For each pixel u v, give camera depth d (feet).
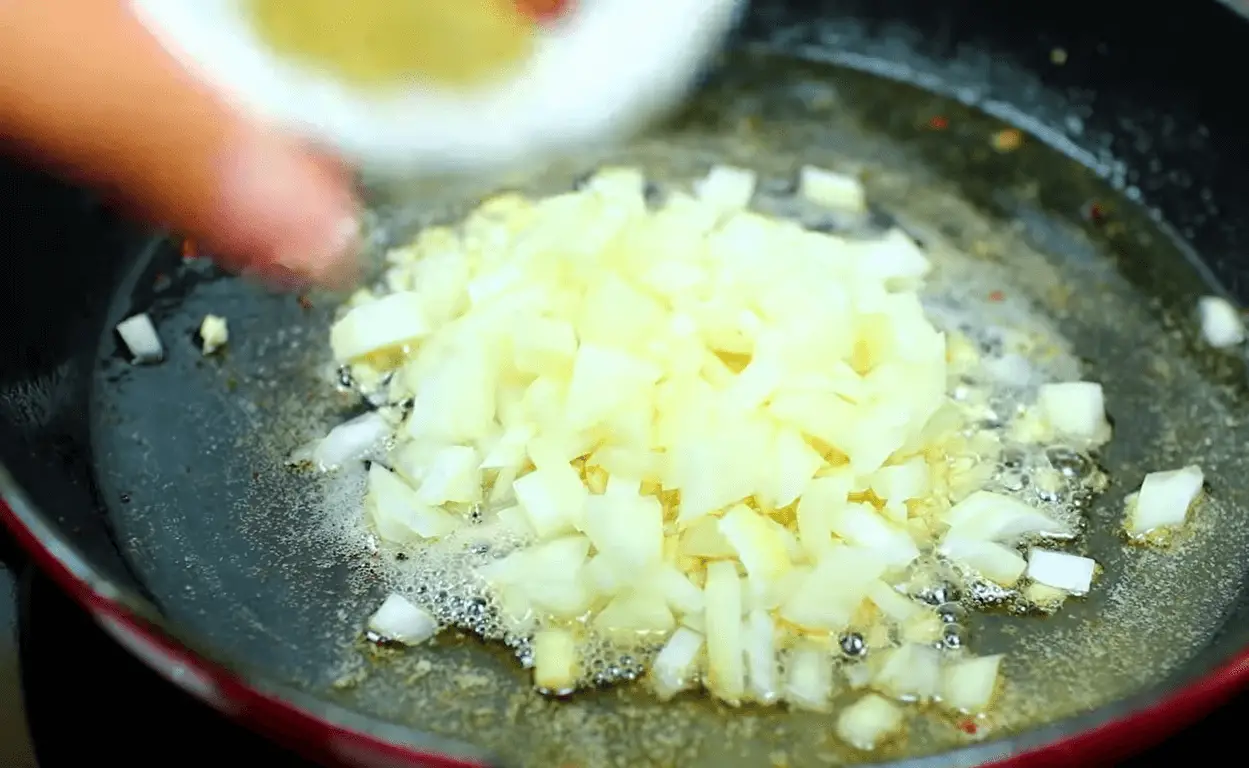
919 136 1.04
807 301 0.89
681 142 1.04
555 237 0.93
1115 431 0.92
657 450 0.87
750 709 0.83
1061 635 0.85
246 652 0.84
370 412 0.92
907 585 0.86
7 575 0.86
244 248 0.97
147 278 0.97
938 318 0.96
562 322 0.90
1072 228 1.00
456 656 0.84
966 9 1.05
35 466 0.88
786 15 1.08
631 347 0.89
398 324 0.93
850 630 0.85
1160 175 1.01
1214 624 0.85
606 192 0.98
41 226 0.93
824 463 0.88
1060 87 1.04
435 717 0.83
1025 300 0.97
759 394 0.88
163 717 0.83
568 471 0.87
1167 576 0.87
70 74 0.92
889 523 0.87
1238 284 0.97
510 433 0.89
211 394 0.93
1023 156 1.03
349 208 0.99
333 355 0.94
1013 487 0.90
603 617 0.85
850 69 1.08
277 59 1.00
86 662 0.84
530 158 1.02
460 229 0.99
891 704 0.83
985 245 0.99
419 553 0.87
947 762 0.75
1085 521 0.89
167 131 0.95
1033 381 0.94
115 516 0.89
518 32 1.03
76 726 0.83
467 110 1.02
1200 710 0.77
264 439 0.91
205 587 0.87
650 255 0.92
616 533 0.85
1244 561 0.87
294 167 0.97
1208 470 0.90
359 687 0.84
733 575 0.85
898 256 0.97
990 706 0.83
